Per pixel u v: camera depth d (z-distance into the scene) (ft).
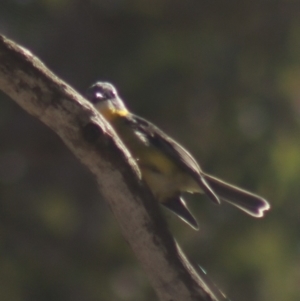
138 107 40.91
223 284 39.65
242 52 42.57
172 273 20.07
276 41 43.11
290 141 42.04
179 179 25.57
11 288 38.17
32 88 19.27
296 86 43.47
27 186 43.68
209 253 39.83
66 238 42.04
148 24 43.47
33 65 19.21
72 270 40.14
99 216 43.80
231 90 41.81
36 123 44.09
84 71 43.86
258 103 42.24
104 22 44.47
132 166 19.86
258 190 40.65
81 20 45.32
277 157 41.24
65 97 19.36
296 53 43.11
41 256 40.42
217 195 26.99
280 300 39.99
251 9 42.91
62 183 44.50
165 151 25.36
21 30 43.93
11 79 19.19
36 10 44.29
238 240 40.22
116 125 26.20
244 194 26.99
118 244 41.11
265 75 42.73
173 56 41.29
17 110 43.68
